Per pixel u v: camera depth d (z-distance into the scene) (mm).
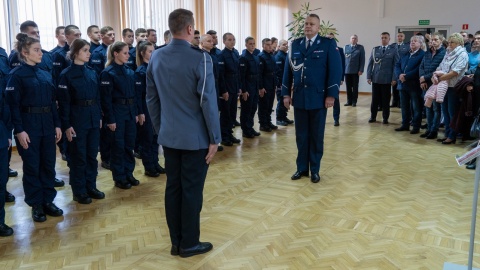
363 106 9477
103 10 6266
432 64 5812
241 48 10250
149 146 4301
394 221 3186
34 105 3096
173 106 2447
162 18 7484
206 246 2738
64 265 2590
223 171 4527
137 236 2986
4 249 2797
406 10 11180
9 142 2975
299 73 3959
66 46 4547
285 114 7141
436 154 5164
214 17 9094
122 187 3988
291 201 3633
